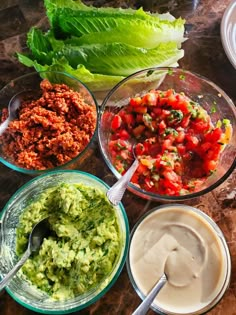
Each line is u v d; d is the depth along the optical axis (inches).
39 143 12.8
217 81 14.5
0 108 13.6
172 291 11.8
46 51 14.1
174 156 12.5
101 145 12.4
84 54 13.7
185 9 15.4
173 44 13.8
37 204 12.2
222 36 14.1
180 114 12.8
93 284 11.3
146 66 13.8
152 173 12.3
